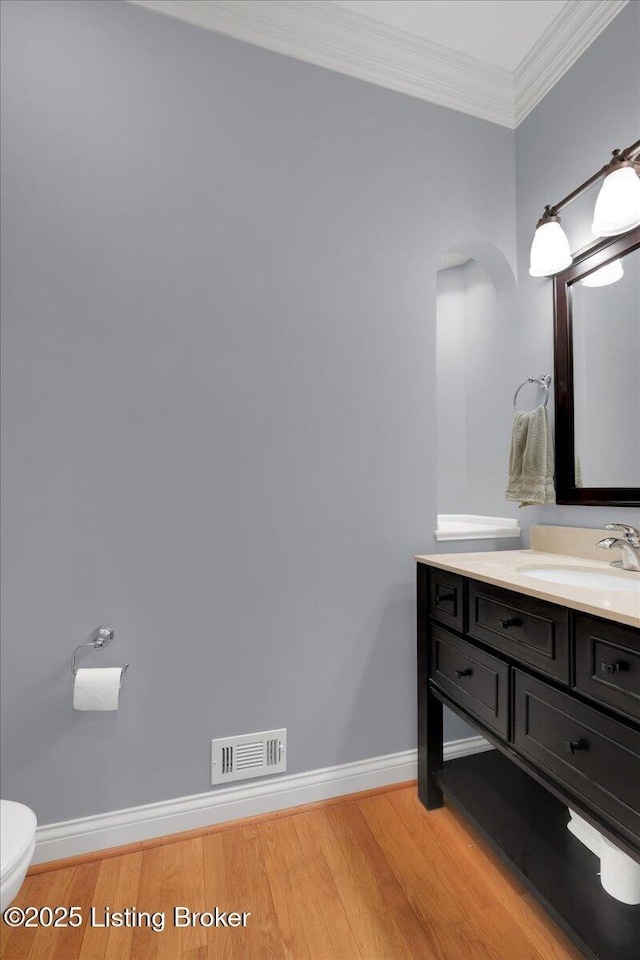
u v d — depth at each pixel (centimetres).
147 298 147
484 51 178
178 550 149
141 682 145
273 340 160
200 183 153
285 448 161
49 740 137
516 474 176
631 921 106
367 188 173
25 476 136
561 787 105
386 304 174
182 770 149
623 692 90
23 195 136
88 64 143
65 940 113
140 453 146
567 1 160
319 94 167
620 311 151
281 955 110
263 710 157
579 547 162
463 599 142
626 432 148
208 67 155
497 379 215
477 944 112
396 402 175
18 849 92
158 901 123
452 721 183
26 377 136
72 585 140
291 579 161
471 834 148
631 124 148
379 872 133
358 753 168
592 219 161
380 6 161
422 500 178
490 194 192
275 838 146
